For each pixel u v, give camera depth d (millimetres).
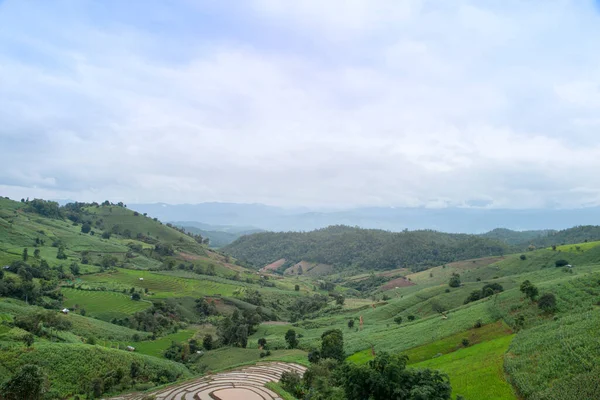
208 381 83125
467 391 58625
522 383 55312
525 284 93875
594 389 47750
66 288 159375
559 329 69188
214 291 199750
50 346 82750
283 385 76250
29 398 58125
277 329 153250
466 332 89125
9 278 131750
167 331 142000
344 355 96125
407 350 89125
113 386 79625
